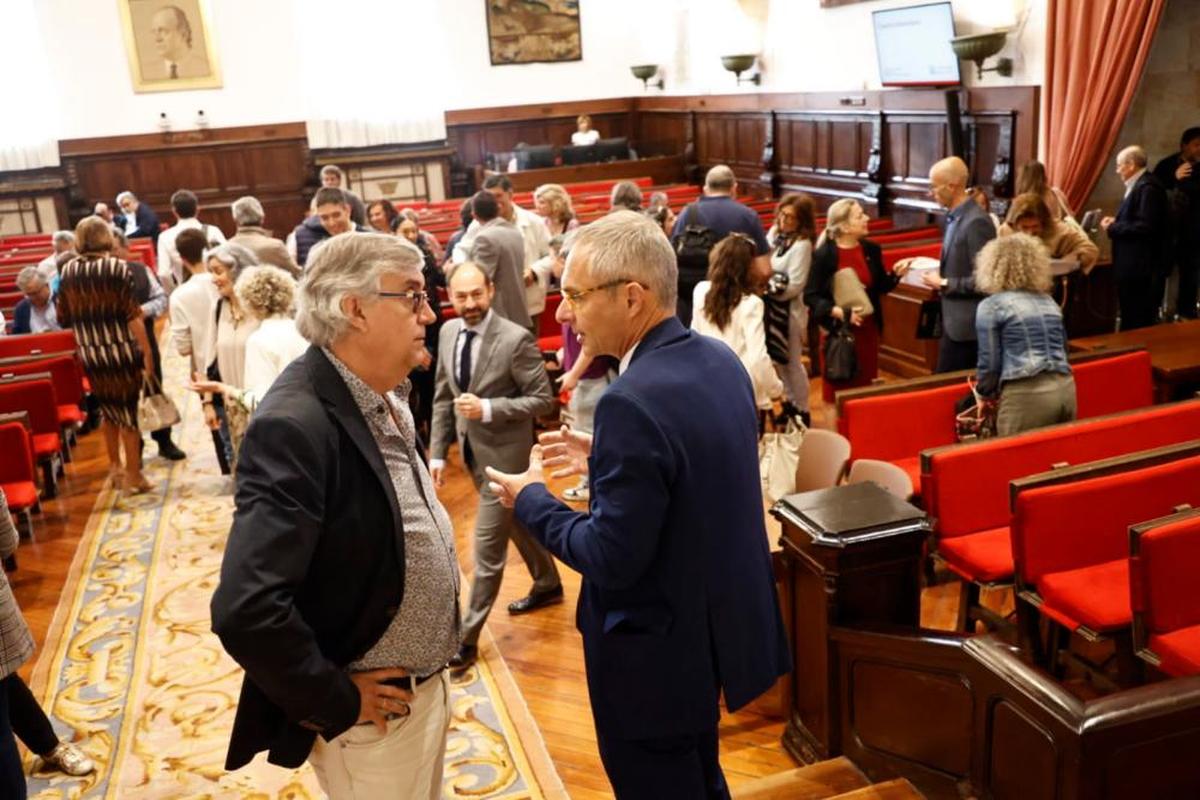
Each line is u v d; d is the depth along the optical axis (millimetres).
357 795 1914
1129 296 6699
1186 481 3172
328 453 1663
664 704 1840
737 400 1857
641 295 1816
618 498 1720
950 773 2367
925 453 3455
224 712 3547
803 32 11305
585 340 1903
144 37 13664
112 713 3553
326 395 1700
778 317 5457
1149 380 4488
